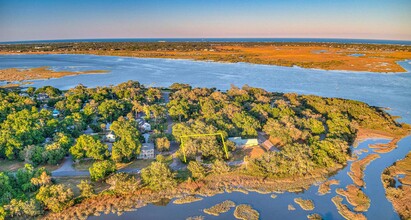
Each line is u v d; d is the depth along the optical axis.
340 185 89.31
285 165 94.06
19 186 82.38
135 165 98.62
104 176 89.12
